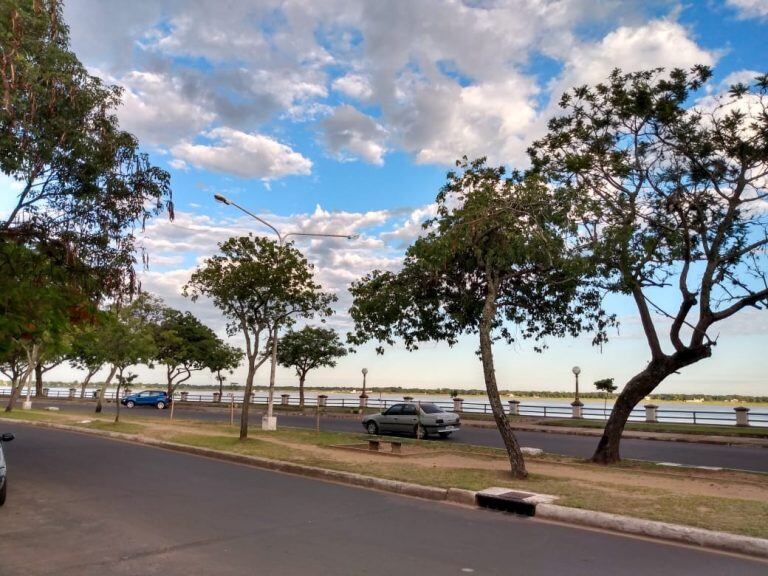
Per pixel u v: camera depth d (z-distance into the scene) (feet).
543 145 52.03
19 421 90.99
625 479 38.55
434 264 46.70
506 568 19.75
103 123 34.71
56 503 29.68
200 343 165.07
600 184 49.21
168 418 101.35
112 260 37.65
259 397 210.59
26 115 30.01
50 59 31.42
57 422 85.87
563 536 24.66
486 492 31.65
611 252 42.50
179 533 23.75
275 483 37.22
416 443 63.36
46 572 18.58
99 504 29.50
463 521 27.12
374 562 20.11
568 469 43.98
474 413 126.31
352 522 26.37
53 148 32.86
